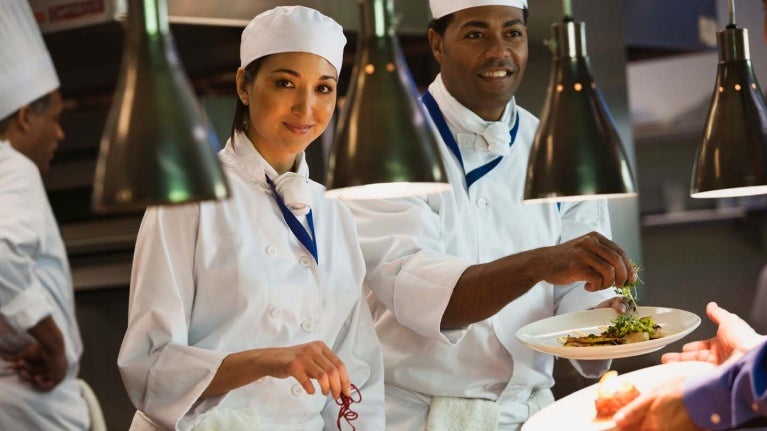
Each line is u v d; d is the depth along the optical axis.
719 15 4.84
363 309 2.31
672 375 2.14
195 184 1.42
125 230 3.62
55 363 2.95
